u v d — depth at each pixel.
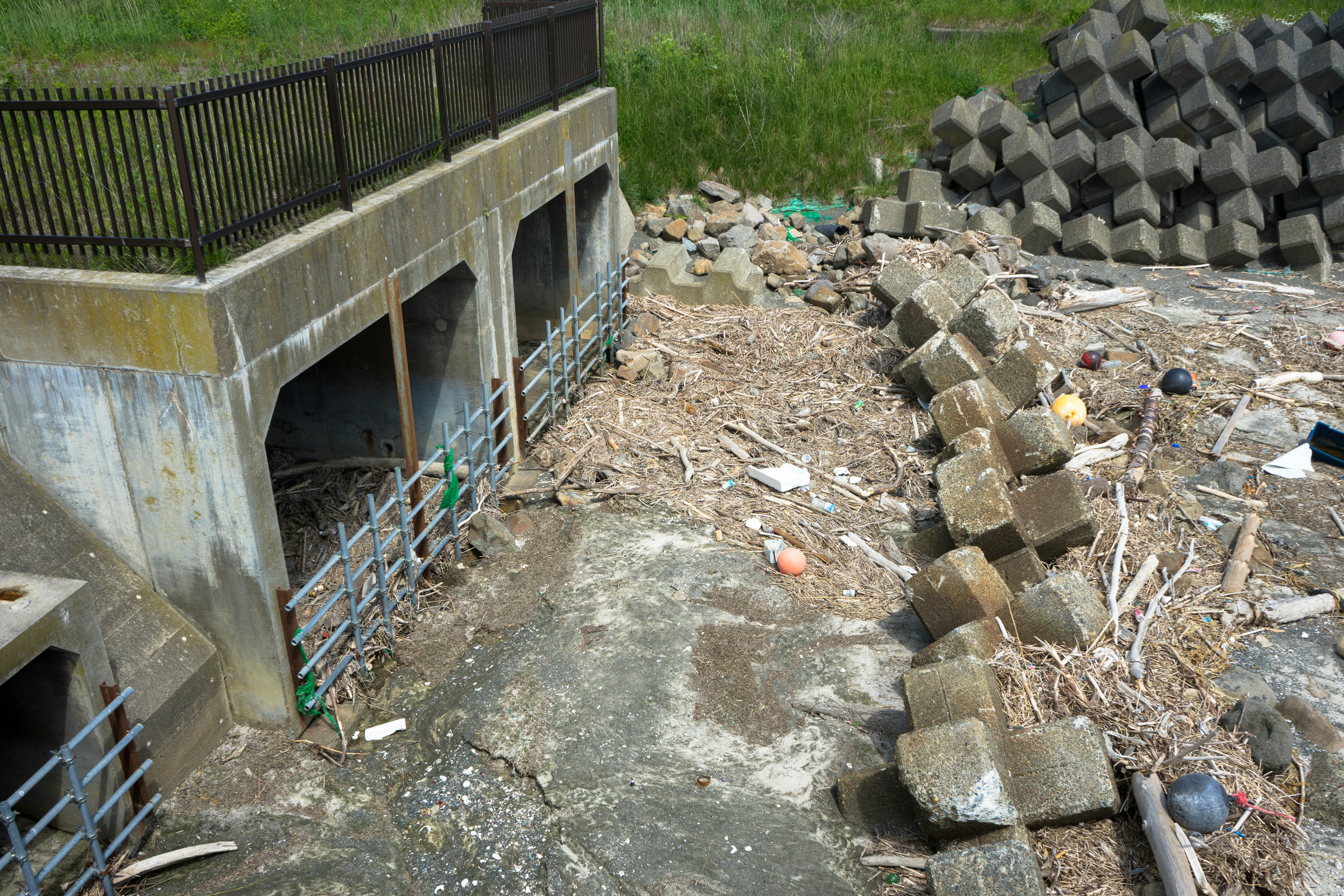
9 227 5.37
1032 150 14.67
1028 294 12.78
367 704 6.61
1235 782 5.37
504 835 5.55
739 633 7.12
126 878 5.21
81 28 12.20
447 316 8.55
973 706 5.49
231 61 11.13
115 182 5.35
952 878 4.76
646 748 6.11
